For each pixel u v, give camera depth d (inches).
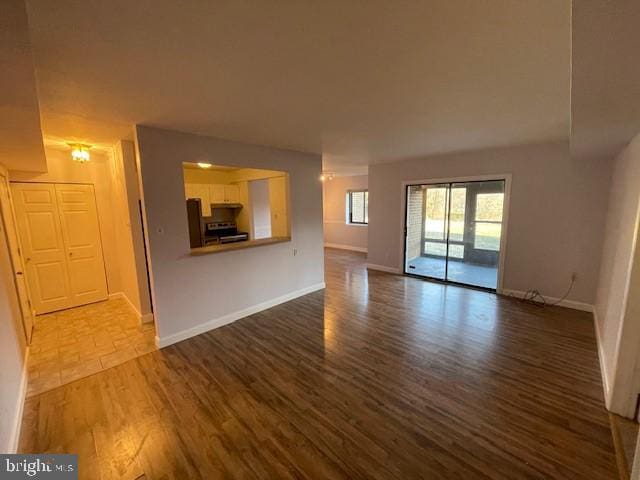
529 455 67.9
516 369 102.2
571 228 152.5
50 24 47.1
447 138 141.8
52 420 81.7
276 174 197.0
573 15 37.2
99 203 175.8
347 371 102.9
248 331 136.2
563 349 115.1
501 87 78.6
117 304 174.4
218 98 83.7
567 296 157.3
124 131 117.2
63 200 163.8
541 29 51.7
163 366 108.0
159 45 55.2
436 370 102.4
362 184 330.0
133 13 45.0
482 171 178.7
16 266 125.1
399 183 225.0
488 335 127.8
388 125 116.1
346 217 351.6
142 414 83.5
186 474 64.9
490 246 194.5
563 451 68.8
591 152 124.4
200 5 43.6
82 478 64.4
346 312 157.3
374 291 192.9
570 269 155.0
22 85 51.8
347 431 76.1
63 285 165.3
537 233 163.0
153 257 117.6
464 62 64.6
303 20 48.3
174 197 121.8
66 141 132.0
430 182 205.3
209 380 99.1
